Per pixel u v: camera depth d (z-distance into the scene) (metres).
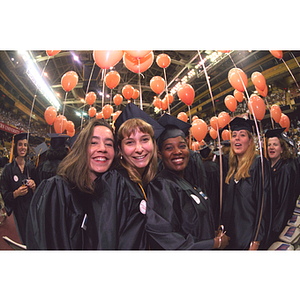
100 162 1.21
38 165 2.81
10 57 9.98
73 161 1.18
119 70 11.88
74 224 1.09
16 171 2.36
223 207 1.99
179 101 15.82
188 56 11.29
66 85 2.73
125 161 1.33
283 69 10.44
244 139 1.97
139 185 1.30
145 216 1.21
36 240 0.99
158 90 3.40
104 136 1.24
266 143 2.48
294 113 10.52
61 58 10.76
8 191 2.26
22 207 2.25
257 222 1.79
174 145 1.48
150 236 1.17
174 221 1.16
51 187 1.11
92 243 1.08
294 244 1.85
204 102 14.80
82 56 8.86
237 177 1.95
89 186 1.13
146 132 1.31
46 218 1.03
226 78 13.10
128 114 1.51
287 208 2.24
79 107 13.27
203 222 1.24
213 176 2.29
